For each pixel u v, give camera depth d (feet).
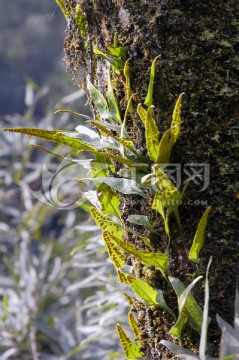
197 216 2.32
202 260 2.32
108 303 4.42
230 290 2.31
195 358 2.21
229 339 2.16
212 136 2.31
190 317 2.27
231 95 2.30
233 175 2.31
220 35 2.30
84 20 2.56
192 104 2.31
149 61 2.35
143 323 2.49
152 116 2.35
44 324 7.14
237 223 2.31
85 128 2.54
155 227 2.39
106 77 2.52
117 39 2.41
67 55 2.77
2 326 7.04
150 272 2.41
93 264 4.85
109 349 6.17
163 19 2.31
